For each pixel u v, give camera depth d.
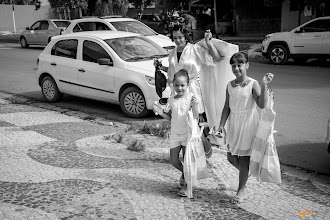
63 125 7.70
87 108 9.42
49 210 4.22
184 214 4.19
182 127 4.52
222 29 29.22
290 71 14.38
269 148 4.20
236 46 5.18
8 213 4.14
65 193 4.64
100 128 7.53
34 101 10.14
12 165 5.52
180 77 4.48
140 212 4.21
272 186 5.00
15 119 8.10
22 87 11.91
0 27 43.53
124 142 6.63
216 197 4.62
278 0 22.20
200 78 5.41
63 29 22.25
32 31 23.27
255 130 4.31
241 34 28.91
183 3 29.53
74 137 6.89
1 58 18.67
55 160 5.73
